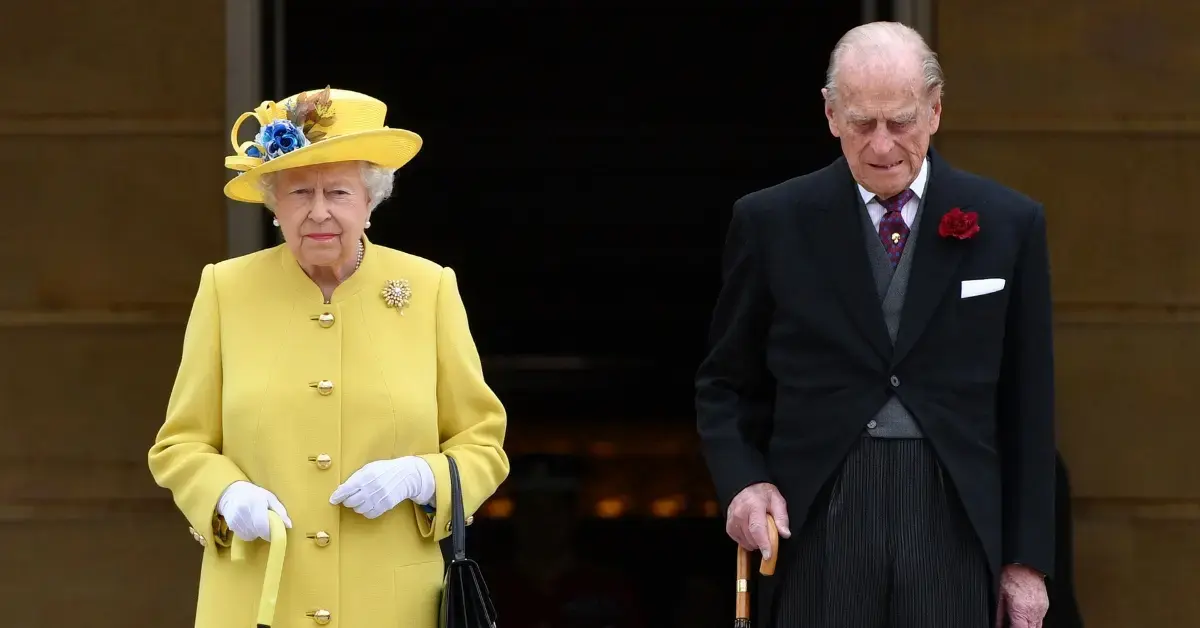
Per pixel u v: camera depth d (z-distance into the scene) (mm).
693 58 26547
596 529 24031
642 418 26281
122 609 18203
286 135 11688
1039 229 12820
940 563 12531
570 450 25453
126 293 18234
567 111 26797
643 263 27031
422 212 27047
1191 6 17766
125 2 18094
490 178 27000
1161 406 17906
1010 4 17812
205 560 12305
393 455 12102
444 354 12547
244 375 12086
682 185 26891
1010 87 17859
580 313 27047
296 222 11781
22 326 18219
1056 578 15000
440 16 26422
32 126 18172
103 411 18234
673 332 26938
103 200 18219
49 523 18219
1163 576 17875
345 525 11969
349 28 26234
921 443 12578
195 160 18172
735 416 13367
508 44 26516
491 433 12562
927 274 12625
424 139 26828
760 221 13164
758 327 13281
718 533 24031
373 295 12367
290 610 11852
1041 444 12664
